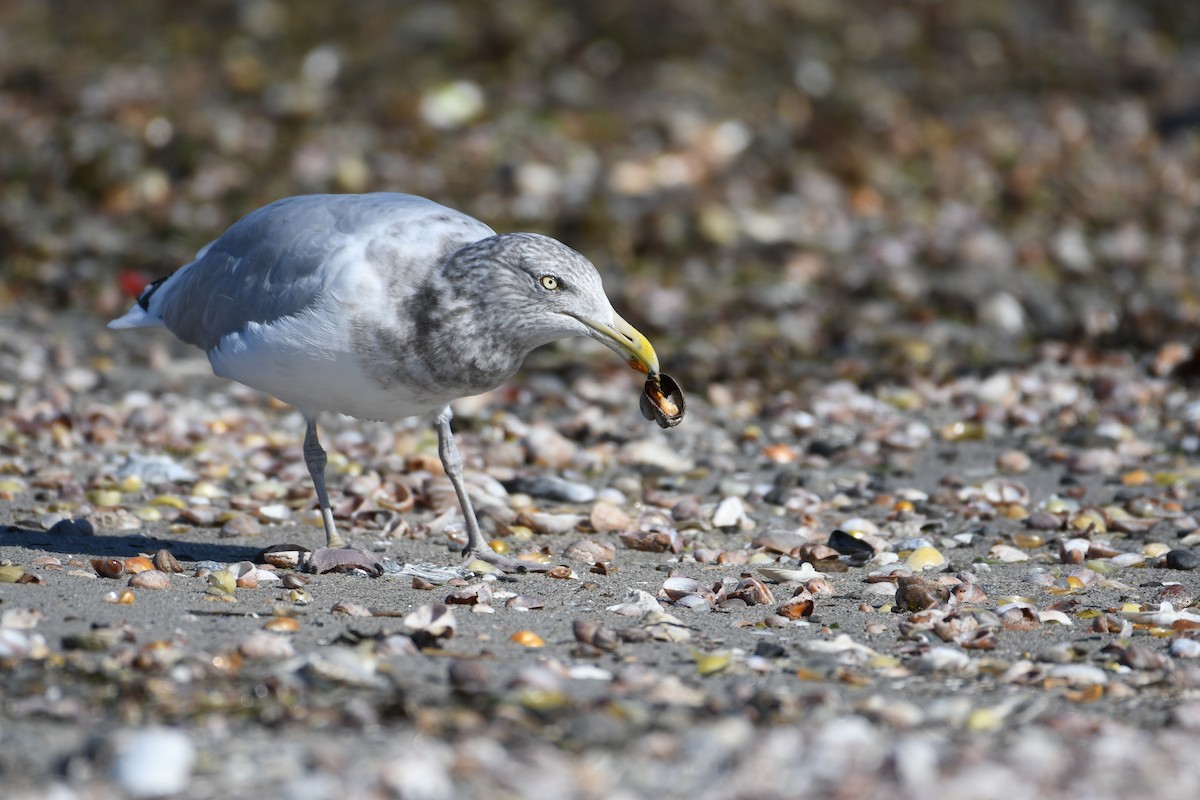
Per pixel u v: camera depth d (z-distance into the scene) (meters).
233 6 26.41
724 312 17.64
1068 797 5.42
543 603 8.36
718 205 20.66
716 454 12.93
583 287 8.64
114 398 14.44
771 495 11.45
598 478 12.05
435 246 8.59
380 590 8.54
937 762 5.72
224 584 8.41
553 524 10.38
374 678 6.62
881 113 24.42
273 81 24.28
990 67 26.97
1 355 15.91
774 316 17.56
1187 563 9.49
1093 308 17.06
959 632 7.84
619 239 19.73
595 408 14.40
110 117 22.73
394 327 8.45
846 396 14.68
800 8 27.25
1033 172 22.58
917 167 22.73
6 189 21.41
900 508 11.12
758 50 25.78
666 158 21.92
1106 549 9.78
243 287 8.91
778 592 8.86
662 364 15.92
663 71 24.78
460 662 6.81
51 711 6.12
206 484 11.22
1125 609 8.46
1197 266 19.33
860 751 5.80
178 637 7.21
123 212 20.81
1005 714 6.45
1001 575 9.30
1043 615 8.23
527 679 6.54
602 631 7.52
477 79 24.44
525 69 24.75
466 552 9.62
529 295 8.54
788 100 24.31
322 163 21.73
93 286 18.69
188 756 5.61
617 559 9.70
